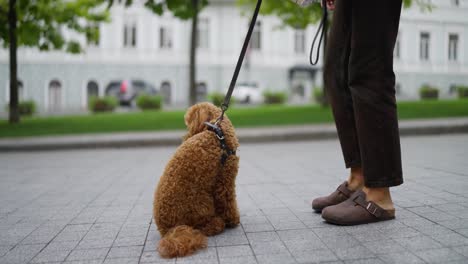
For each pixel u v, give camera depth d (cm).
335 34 298
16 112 1459
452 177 433
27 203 416
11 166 734
